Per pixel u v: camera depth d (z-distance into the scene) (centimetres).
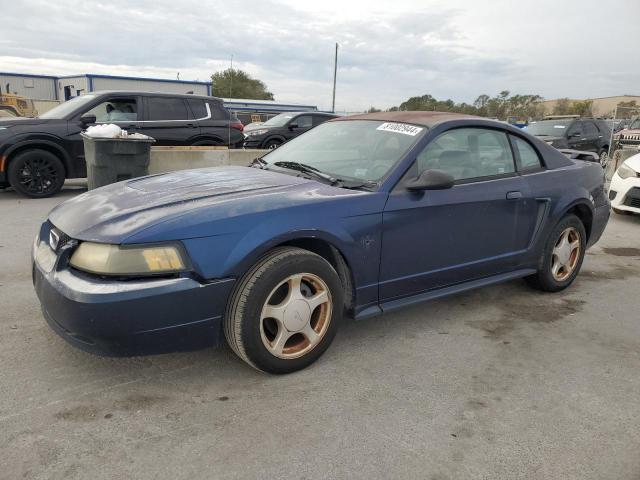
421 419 260
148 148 750
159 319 250
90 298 240
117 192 317
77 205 303
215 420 252
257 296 269
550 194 415
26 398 264
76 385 278
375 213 312
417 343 346
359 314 321
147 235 250
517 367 318
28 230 609
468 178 370
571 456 236
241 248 265
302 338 302
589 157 566
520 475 222
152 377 289
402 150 345
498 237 385
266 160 409
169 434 240
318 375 299
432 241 343
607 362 329
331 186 328
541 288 448
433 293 359
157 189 315
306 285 296
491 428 254
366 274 316
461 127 375
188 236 255
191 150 948
